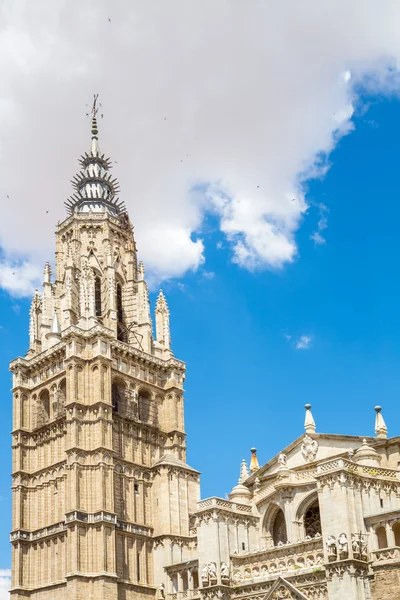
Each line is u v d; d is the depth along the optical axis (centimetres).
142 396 10288
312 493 8381
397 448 8706
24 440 9881
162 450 10131
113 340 9875
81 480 8975
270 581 7725
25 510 9512
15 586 9050
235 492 9200
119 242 11125
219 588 7975
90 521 8806
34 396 10119
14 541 9312
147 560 9319
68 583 8450
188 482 9912
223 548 8262
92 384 9488
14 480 9694
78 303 10438
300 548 7712
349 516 7162
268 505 8775
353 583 6856
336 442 8994
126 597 8850
